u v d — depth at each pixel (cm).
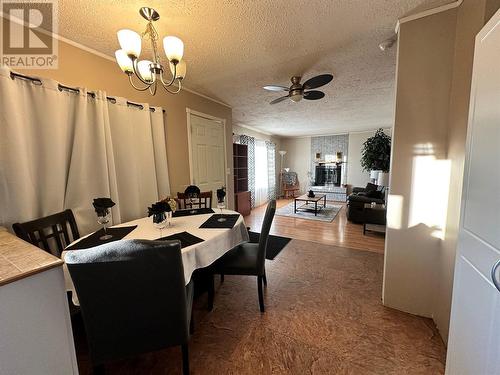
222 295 212
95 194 195
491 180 88
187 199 269
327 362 139
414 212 171
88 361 140
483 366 91
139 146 235
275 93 329
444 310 154
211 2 145
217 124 371
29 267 82
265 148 723
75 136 182
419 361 139
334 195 743
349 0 146
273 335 161
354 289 219
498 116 84
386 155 577
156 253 100
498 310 83
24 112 154
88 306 102
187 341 122
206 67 243
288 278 242
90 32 176
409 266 178
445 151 157
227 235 176
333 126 615
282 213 554
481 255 94
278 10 154
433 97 158
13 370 78
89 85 200
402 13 158
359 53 216
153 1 143
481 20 117
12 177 147
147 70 157
